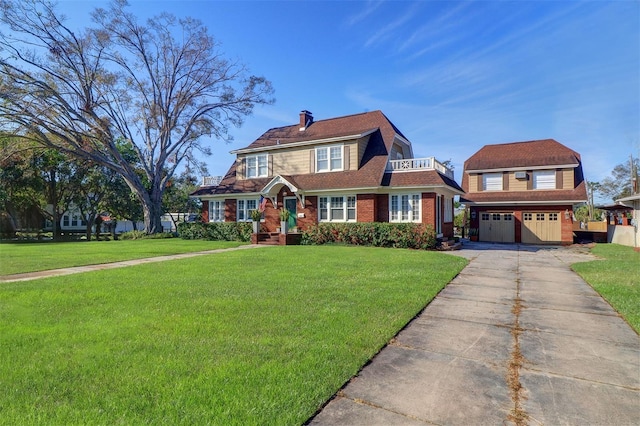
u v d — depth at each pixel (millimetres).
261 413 2750
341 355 3896
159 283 7797
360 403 3006
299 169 22938
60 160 30188
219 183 26984
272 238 20766
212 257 12859
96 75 24250
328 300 6266
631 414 2883
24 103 21703
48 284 7691
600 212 53375
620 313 5781
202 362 3654
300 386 3189
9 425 2566
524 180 24500
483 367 3762
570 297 6973
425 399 3086
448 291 7445
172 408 2803
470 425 2703
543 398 3127
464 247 19844
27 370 3453
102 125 24672
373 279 8281
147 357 3775
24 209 32906
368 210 19531
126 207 36281
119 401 2898
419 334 4793
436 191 18719
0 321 5020
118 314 5375
